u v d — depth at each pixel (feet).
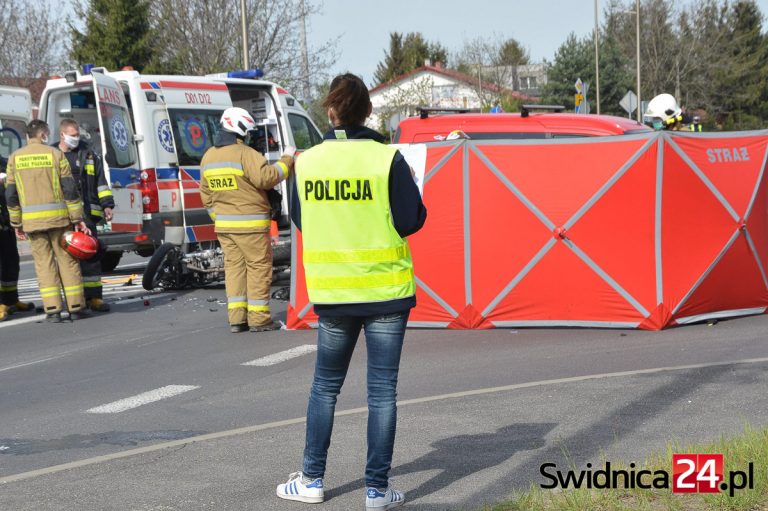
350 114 15.21
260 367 27.07
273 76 109.50
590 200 30.32
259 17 108.37
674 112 39.96
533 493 14.93
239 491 16.16
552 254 30.73
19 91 53.31
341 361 15.40
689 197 30.35
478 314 31.27
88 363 28.76
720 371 23.73
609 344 28.37
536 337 29.91
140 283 48.62
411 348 28.84
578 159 30.40
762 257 32.12
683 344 27.91
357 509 15.20
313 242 15.07
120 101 43.37
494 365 26.02
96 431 20.89
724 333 29.45
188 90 46.62
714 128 233.14
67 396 24.59
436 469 16.85
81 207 36.42
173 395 24.07
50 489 16.60
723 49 238.07
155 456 18.35
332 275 14.96
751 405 20.27
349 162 14.90
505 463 17.01
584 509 13.96
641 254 30.25
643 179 30.01
